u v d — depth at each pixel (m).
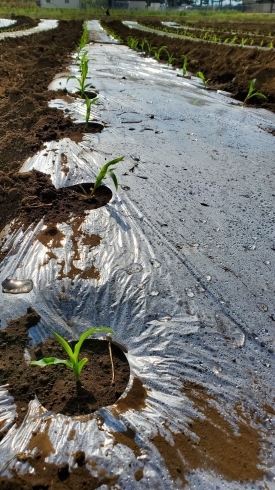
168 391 1.55
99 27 17.05
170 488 1.23
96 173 3.09
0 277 2.07
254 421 1.46
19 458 1.28
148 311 1.90
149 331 1.80
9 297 1.94
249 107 5.26
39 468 1.26
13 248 2.28
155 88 5.97
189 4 45.81
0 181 2.81
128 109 4.76
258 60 6.66
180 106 5.08
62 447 1.32
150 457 1.31
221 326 1.85
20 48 8.50
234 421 1.46
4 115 4.26
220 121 4.58
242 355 1.72
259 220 2.67
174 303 1.95
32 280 2.05
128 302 1.94
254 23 18.84
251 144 3.94
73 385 1.57
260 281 2.14
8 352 1.68
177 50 9.44
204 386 1.58
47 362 1.44
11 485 1.21
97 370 1.65
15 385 1.54
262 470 1.31
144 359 1.68
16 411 1.45
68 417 1.43
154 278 2.09
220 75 6.56
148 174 3.14
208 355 1.71
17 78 5.84
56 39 10.88
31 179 2.94
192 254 2.29
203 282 2.10
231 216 2.69
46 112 4.27
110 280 2.06
